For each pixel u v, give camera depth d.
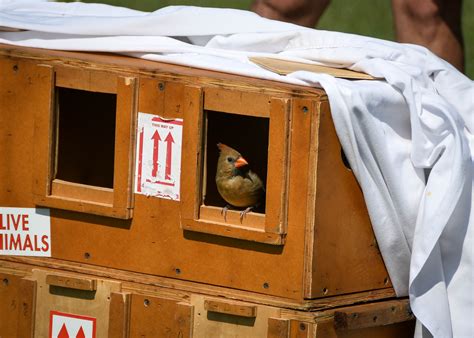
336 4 15.81
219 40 7.31
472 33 14.78
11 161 7.05
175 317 6.68
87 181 7.69
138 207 6.76
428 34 10.22
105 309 6.86
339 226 6.45
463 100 7.13
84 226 6.93
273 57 7.18
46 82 6.91
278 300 6.46
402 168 6.54
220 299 6.57
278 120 6.32
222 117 7.28
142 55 7.05
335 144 6.35
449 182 6.44
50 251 7.03
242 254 6.53
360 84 6.48
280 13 10.01
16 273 7.07
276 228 6.38
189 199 6.59
